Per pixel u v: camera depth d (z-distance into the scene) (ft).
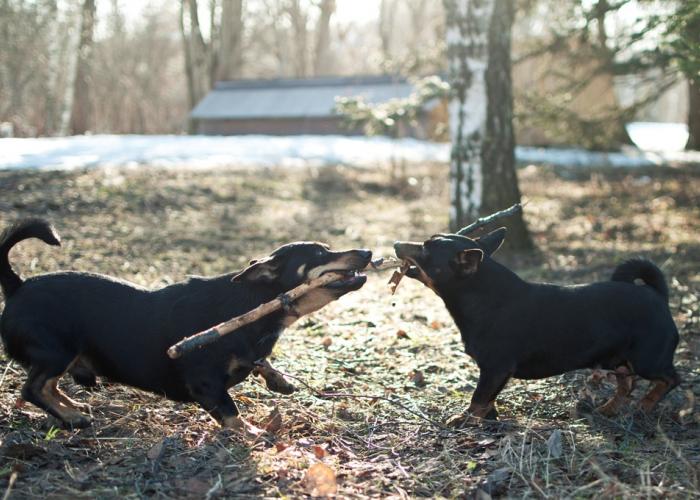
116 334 15.71
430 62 57.21
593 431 16.67
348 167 63.41
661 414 17.93
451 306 17.63
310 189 55.21
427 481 14.02
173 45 169.58
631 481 13.99
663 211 52.95
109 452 14.93
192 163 57.52
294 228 42.70
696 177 69.10
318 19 155.02
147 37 158.51
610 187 63.05
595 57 47.83
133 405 17.38
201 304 15.97
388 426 16.74
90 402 17.42
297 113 95.61
